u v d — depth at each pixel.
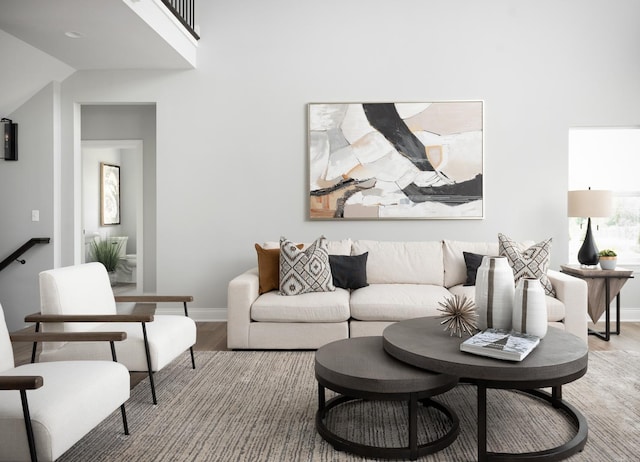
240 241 4.82
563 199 4.70
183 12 4.54
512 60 4.69
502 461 1.98
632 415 2.50
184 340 3.03
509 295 2.46
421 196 4.71
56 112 4.78
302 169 4.78
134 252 8.06
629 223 4.91
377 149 4.71
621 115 4.66
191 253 4.82
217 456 2.08
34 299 4.80
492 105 4.70
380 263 4.23
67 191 4.87
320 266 3.86
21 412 1.66
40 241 4.71
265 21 4.77
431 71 4.71
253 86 4.77
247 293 3.67
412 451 2.04
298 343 3.65
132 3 3.41
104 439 2.23
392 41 4.72
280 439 2.24
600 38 4.66
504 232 4.73
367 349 2.54
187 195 4.81
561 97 4.68
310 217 4.76
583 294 3.57
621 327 4.47
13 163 4.79
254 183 4.80
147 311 5.39
